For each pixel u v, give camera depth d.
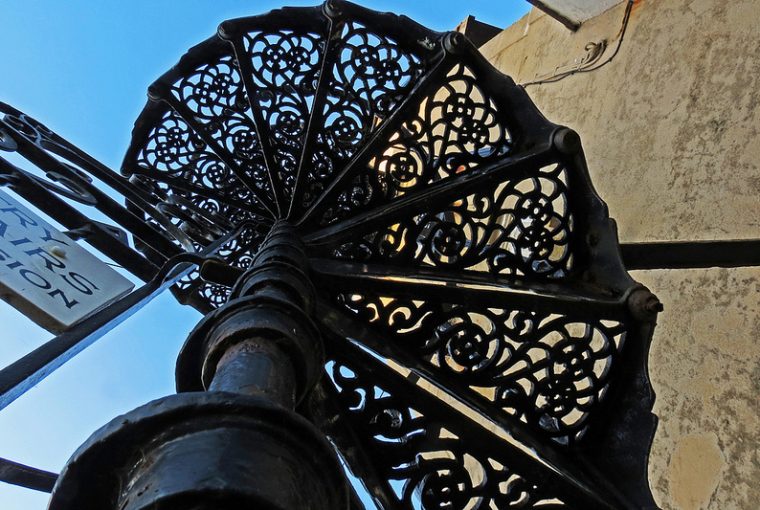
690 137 4.36
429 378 2.64
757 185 3.71
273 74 3.93
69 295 1.76
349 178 3.31
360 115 3.71
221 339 1.54
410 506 2.43
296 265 2.44
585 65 5.89
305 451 0.99
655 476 3.69
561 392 2.79
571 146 3.18
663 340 3.98
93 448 0.92
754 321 3.47
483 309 2.76
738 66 4.21
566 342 2.82
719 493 3.30
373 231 3.02
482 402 2.67
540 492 2.60
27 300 1.61
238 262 4.55
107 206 2.68
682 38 4.85
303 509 0.91
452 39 3.45
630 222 4.57
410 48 3.74
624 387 2.85
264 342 1.53
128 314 1.96
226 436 0.93
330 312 2.59
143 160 4.67
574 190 3.24
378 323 2.66
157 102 4.53
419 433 2.52
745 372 3.41
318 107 3.62
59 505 0.95
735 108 4.11
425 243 3.05
